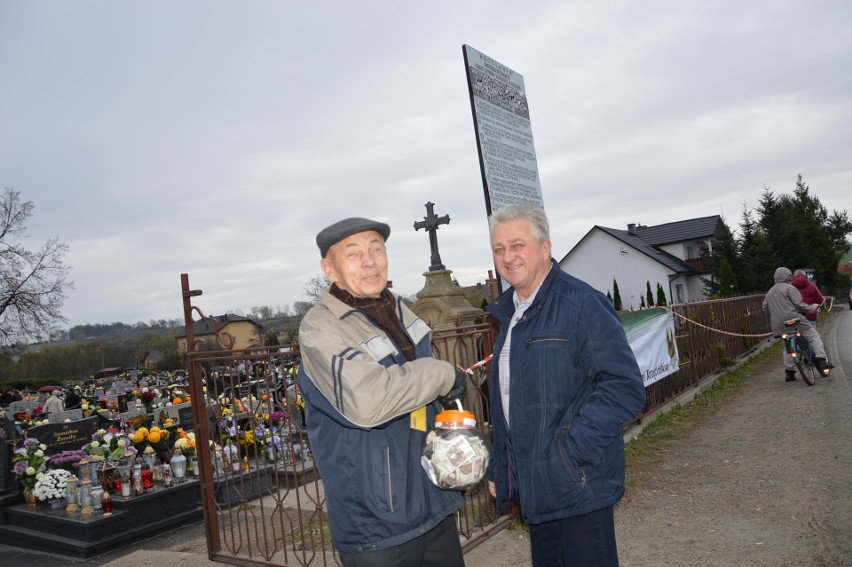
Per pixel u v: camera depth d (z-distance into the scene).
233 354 4.32
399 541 1.97
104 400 20.28
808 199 56.66
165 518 6.77
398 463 2.02
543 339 2.29
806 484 4.97
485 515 4.77
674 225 49.09
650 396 8.27
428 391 1.91
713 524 4.38
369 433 2.00
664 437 7.16
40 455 7.19
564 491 2.19
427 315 6.32
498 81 6.17
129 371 49.06
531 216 2.46
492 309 2.67
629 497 5.18
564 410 2.25
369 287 2.18
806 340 9.96
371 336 2.10
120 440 7.09
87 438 8.26
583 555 2.24
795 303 9.82
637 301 43.22
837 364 12.06
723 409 8.58
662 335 8.71
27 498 7.09
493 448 2.67
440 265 6.46
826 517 4.22
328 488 2.06
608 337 2.23
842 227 58.84
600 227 44.22
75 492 6.80
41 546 6.50
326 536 4.85
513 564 4.00
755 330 16.64
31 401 20.23
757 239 38.56
